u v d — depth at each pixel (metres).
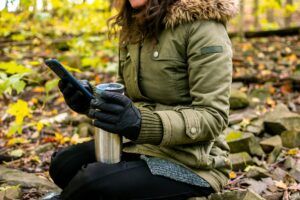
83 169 1.96
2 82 2.56
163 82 2.03
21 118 3.03
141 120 1.79
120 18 2.19
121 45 2.23
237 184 2.65
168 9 1.97
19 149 3.26
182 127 1.85
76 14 6.78
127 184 1.91
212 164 2.02
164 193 1.96
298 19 8.62
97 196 1.91
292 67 4.94
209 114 1.88
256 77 4.57
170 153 1.99
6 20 6.12
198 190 2.01
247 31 6.53
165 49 2.01
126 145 2.11
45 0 6.15
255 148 3.12
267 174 2.73
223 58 1.93
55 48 5.80
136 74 2.09
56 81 2.94
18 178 2.65
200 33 1.95
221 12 1.96
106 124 1.76
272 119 3.49
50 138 3.42
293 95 4.25
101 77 4.86
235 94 3.97
